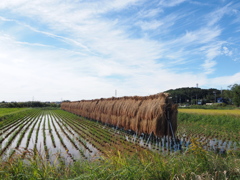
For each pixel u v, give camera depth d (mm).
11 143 13148
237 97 71188
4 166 5215
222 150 10125
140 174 4699
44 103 96625
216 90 100312
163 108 12273
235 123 20375
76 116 39375
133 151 10477
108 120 21578
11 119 29375
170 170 4949
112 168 5246
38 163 5730
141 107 14688
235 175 5035
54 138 14859
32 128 19781
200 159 5523
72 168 5883
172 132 12078
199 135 15859
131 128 15961
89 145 12375
